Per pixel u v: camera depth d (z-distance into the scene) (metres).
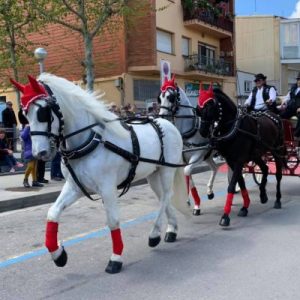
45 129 4.56
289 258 5.56
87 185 5.07
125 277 5.06
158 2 23.89
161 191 6.29
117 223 5.18
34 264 5.64
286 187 10.95
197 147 7.82
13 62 20.89
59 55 25.95
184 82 27.02
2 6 18.06
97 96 5.23
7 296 4.64
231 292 4.55
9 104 16.34
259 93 9.82
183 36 26.39
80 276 5.15
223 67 28.84
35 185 10.85
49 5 19.41
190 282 4.86
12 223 7.90
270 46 37.41
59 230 7.27
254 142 7.74
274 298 4.38
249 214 8.12
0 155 13.32
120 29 21.17
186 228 7.20
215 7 27.78
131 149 5.39
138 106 24.02
